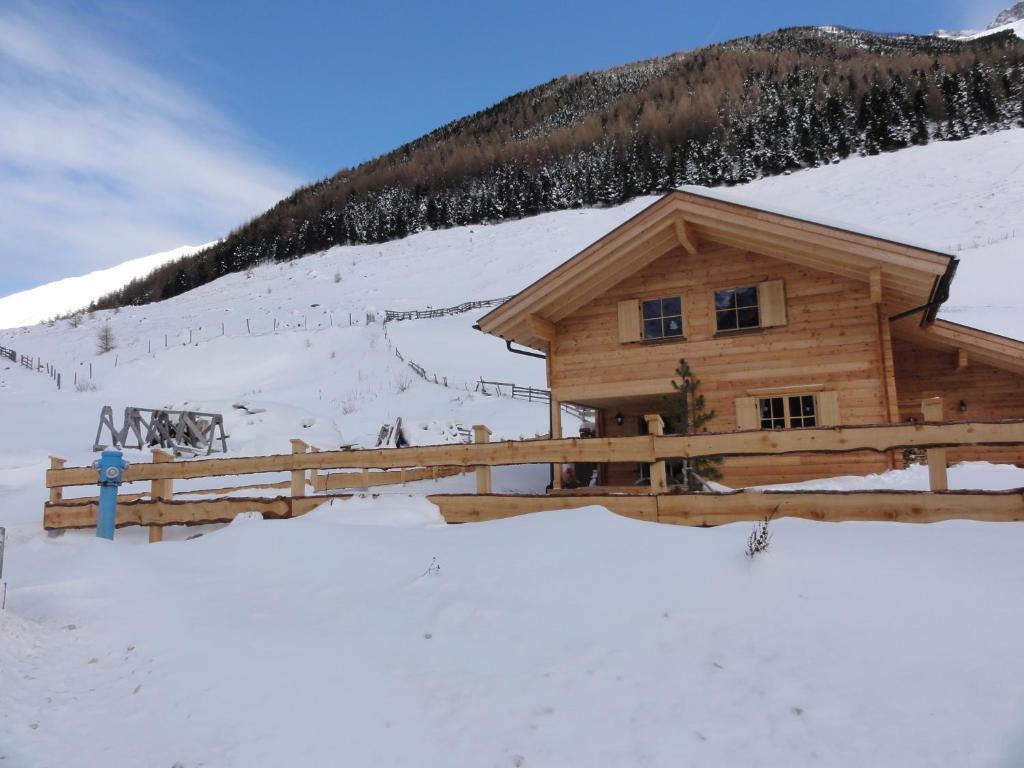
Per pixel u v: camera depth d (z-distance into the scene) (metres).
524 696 3.30
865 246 10.09
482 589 4.61
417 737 3.05
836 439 5.59
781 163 91.12
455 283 72.25
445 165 133.75
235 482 17.22
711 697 3.12
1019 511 4.93
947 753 2.60
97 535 7.96
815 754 2.69
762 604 3.91
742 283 11.91
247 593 5.17
